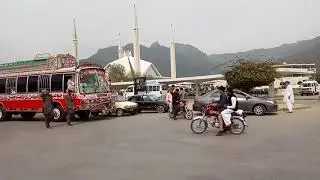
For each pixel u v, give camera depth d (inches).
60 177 344.2
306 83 2780.5
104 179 329.1
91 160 425.1
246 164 370.9
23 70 1068.5
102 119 1031.0
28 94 1055.6
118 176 338.6
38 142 601.9
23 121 1069.1
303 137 546.9
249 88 1636.3
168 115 1112.8
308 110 1103.0
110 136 644.1
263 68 1571.1
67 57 998.4
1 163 425.1
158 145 523.2
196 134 634.8
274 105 982.4
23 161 434.3
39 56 1046.4
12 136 701.9
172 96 973.2
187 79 3555.6
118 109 1135.0
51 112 850.8
